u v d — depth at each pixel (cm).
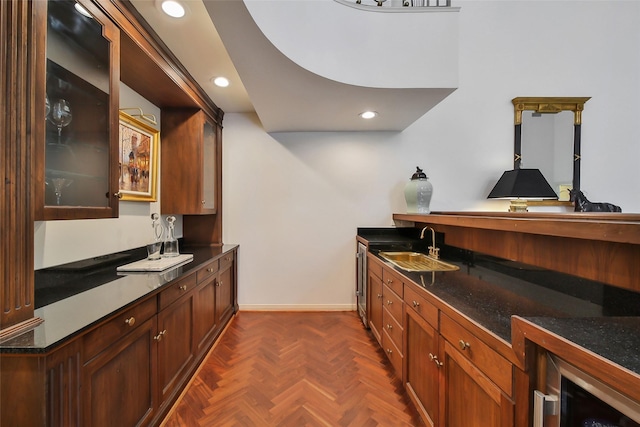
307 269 320
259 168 317
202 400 170
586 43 304
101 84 134
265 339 249
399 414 159
